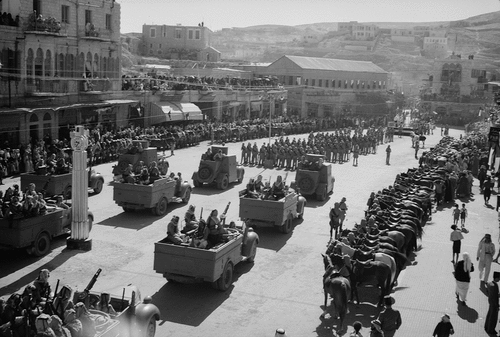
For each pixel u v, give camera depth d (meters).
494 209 34.78
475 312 18.72
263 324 17.27
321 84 100.81
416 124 89.88
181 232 20.78
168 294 19.20
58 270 20.94
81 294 14.58
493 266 23.53
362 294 20.05
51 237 23.08
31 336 13.23
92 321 13.31
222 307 18.36
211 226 19.78
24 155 38.62
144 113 58.38
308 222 29.69
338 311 16.73
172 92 61.66
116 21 54.53
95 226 26.88
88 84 49.12
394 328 16.06
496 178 45.09
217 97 70.25
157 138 51.50
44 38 44.97
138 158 36.00
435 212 33.62
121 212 29.67
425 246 26.17
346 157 55.12
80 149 23.03
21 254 22.61
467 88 109.81
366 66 117.25
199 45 108.00
